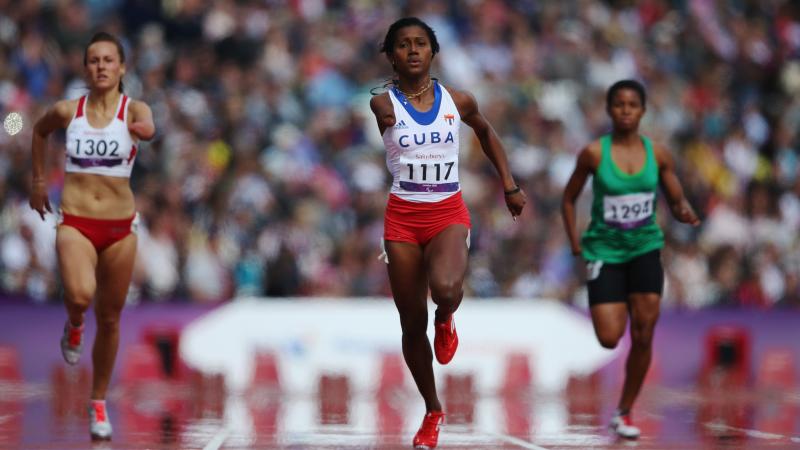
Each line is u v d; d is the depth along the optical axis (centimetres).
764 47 6869
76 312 2103
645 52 6606
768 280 5078
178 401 3409
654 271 2398
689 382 4147
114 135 2148
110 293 2162
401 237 1836
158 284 4322
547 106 6000
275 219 4834
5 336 3881
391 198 1852
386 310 3997
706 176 5978
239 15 5916
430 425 1906
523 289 4669
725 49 6775
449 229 1823
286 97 5556
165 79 5472
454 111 1848
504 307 4028
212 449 1923
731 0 7044
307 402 3441
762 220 5472
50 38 5419
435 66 5944
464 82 5950
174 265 4381
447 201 1834
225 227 4659
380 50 1888
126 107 2170
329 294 4447
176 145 5044
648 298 2388
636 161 2430
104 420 2120
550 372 4025
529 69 6122
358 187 5194
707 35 6781
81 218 2130
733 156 6119
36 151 2209
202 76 5544
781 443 2088
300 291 4384
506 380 3988
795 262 5275
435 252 1789
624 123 2430
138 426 2472
